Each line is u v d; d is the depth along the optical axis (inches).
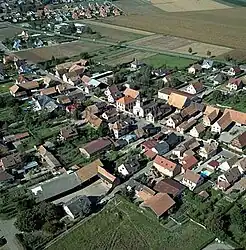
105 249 4471.0
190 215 4854.8
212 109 7106.3
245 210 4938.5
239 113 6948.8
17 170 5772.6
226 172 5398.6
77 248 4483.3
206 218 4800.7
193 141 6230.3
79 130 6845.5
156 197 5000.0
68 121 7190.0
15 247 4488.2
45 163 5959.6
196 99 7839.6
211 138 6491.1
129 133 6678.2
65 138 6525.6
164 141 6220.5
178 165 5620.1
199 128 6604.3
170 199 4955.7
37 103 7672.2
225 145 6284.5
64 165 5900.6
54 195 5201.8
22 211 4901.6
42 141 6481.3
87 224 4808.1
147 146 6176.2
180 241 4520.2
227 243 4443.9
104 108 7509.8
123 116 7194.9
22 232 4690.0
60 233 4675.2
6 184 5516.7
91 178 5536.4
